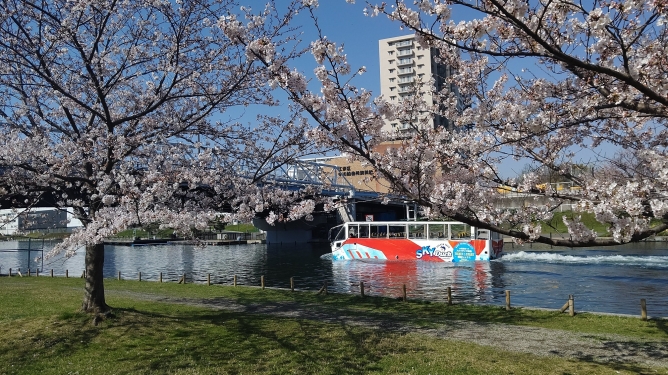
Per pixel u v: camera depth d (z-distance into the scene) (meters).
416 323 14.40
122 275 40.00
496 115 7.94
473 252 40.81
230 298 20.59
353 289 27.16
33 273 39.12
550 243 7.08
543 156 9.16
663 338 12.55
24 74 12.18
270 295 21.62
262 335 12.16
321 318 15.23
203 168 12.62
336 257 46.50
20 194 12.23
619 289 26.31
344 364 9.79
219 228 12.97
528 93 8.12
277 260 52.22
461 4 6.24
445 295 24.44
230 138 13.40
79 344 10.92
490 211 7.98
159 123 13.12
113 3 11.46
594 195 7.19
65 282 27.58
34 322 12.52
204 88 12.30
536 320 15.09
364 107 7.49
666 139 9.44
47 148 11.26
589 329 13.71
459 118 9.03
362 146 8.07
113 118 13.03
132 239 88.19
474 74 10.20
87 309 12.99
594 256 46.12
